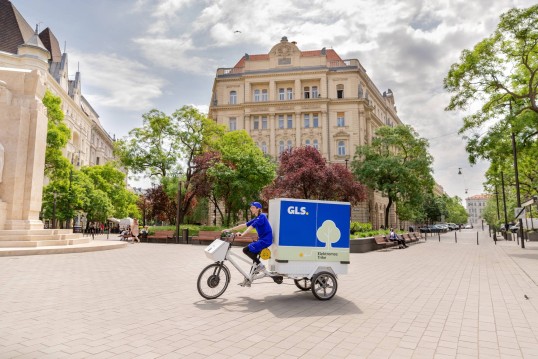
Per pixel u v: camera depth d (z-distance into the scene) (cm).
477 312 655
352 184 3494
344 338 500
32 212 1719
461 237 4769
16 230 1571
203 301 709
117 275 1006
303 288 838
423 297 787
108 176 5538
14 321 549
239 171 3247
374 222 5406
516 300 761
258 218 734
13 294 730
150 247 2150
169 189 3112
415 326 563
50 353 424
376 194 5559
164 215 3781
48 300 687
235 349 450
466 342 491
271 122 5209
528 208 3909
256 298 750
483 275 1135
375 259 1681
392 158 4244
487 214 7781
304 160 3475
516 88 2209
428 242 3441
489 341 496
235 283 930
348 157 4825
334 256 761
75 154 6297
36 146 1739
